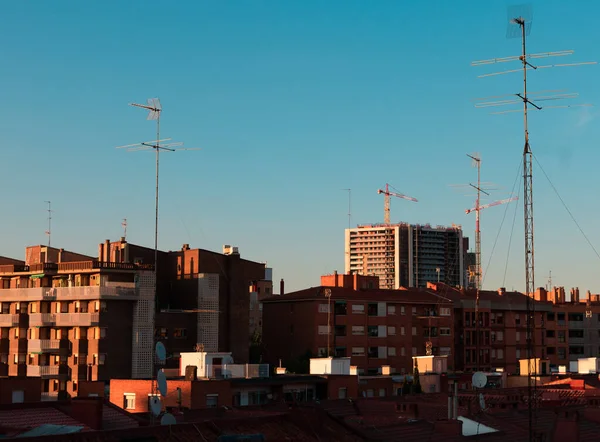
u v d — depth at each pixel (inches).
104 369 4675.2
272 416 1764.3
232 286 5374.0
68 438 1428.4
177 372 3540.8
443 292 6884.8
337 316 5841.5
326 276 6466.5
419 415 2438.5
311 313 5762.8
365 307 5979.3
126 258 5132.9
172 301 5310.0
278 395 3206.2
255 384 3129.9
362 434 1870.1
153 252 5319.9
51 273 4936.0
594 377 3818.9
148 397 2962.6
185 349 5068.9
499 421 2287.2
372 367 5949.8
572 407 2721.5
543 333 7165.4
